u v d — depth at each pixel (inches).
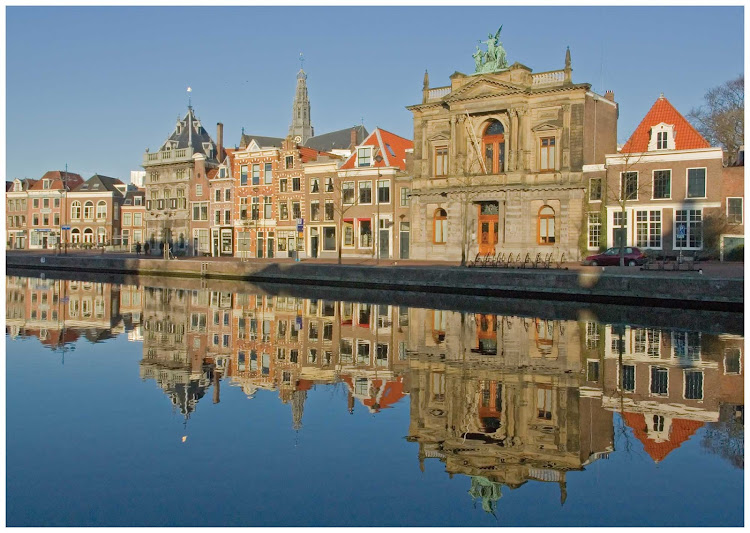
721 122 2667.3
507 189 2203.5
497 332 1069.1
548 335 1027.3
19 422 573.6
